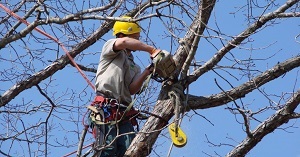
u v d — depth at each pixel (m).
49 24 10.27
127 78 10.07
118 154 9.92
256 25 10.68
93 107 9.91
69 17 9.99
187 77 10.30
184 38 10.41
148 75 10.07
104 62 10.08
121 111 9.94
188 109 10.48
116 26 10.69
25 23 11.45
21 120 11.70
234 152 11.06
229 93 10.55
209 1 9.91
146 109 10.59
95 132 9.93
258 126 10.92
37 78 12.78
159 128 9.95
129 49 10.20
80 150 10.16
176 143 9.76
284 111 10.78
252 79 10.66
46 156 11.23
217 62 10.51
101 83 9.97
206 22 9.97
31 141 11.69
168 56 9.86
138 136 9.88
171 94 10.10
